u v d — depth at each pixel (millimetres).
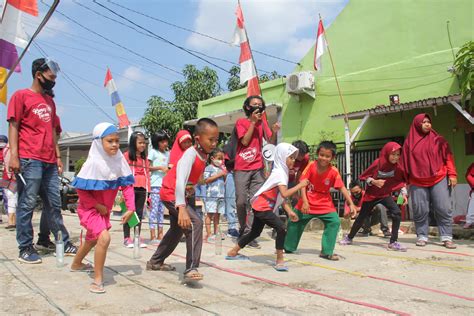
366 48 11062
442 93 9680
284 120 12562
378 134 10508
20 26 5254
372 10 10992
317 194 5609
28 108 4922
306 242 7211
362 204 6750
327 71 11719
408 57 10312
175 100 17672
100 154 4051
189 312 3209
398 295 3789
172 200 4344
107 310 3225
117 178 4145
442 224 6629
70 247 5352
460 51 8031
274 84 12891
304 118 12070
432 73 9867
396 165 6520
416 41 10219
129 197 4484
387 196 6469
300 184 5020
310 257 5652
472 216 8117
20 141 4918
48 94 5223
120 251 5859
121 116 12805
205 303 3457
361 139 10773
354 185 8531
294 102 12352
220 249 5840
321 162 5469
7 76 5277
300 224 5801
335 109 11477
